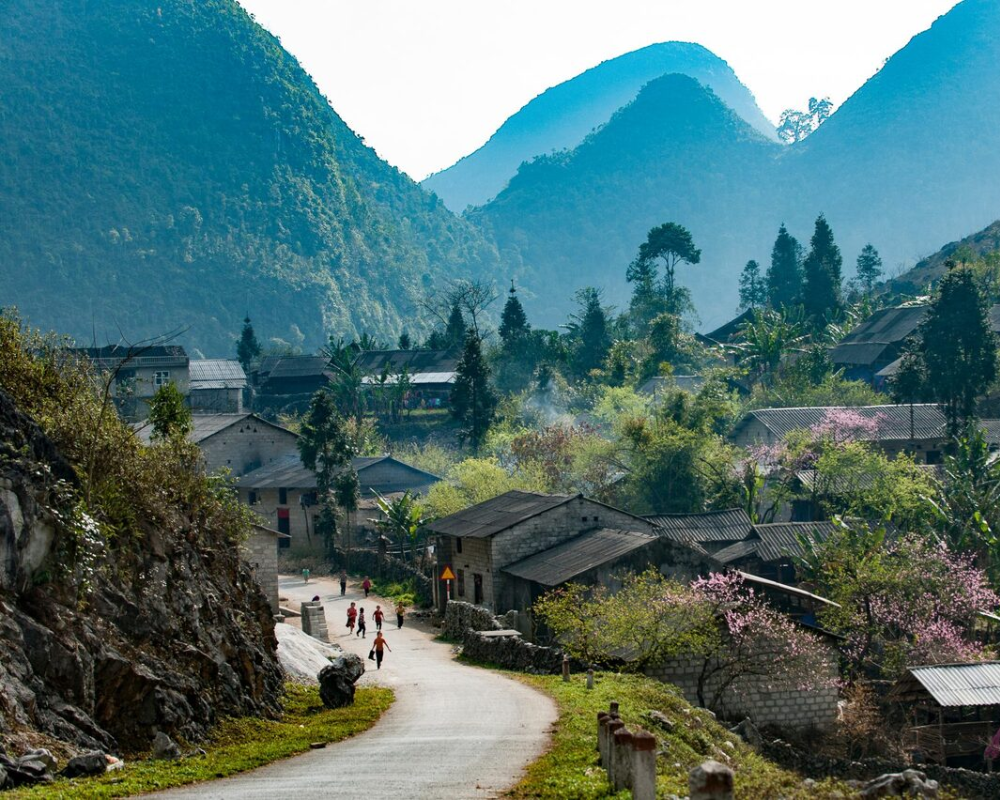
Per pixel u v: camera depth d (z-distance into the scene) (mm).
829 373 124250
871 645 52562
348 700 34188
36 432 25688
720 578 44625
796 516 82562
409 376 154625
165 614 27375
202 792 19922
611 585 50562
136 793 19672
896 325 141500
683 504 84500
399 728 29766
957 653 50500
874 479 74812
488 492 87125
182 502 32188
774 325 146875
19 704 21156
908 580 53062
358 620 61125
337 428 95438
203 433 109500
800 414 98062
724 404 100562
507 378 153750
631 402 112625
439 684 41125
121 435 29891
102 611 25328
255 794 19766
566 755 23969
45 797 18047
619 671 42094
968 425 90188
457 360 164125
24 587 23281
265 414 156125
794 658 42031
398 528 87125
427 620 66938
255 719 28969
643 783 17328
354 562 89250
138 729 24328
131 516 27938
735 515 71500
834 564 55438
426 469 111250
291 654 43250
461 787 20641
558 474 94500
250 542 66000
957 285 90688
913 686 43469
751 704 42219
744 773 26984
